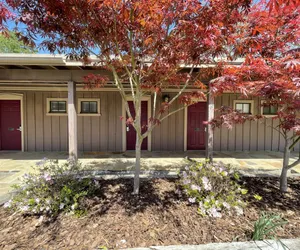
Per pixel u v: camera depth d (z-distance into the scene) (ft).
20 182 12.23
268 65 9.21
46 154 20.79
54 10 6.80
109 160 18.19
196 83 11.10
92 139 22.40
